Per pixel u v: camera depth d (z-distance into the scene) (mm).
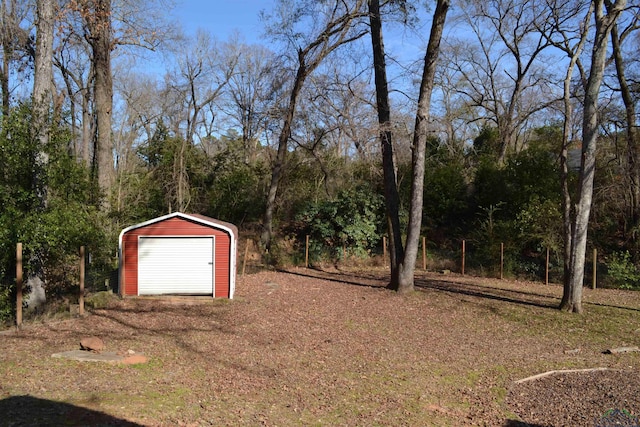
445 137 32188
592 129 12422
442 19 13547
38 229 10641
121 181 21656
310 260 22375
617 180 20797
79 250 12258
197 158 28891
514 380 7891
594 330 11312
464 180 26484
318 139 23109
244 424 5789
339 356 8914
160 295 13625
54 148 11773
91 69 23969
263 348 9188
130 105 35344
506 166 25016
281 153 23516
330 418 6160
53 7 13352
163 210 26234
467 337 10617
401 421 6164
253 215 28141
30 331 9711
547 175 23031
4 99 16328
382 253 23516
